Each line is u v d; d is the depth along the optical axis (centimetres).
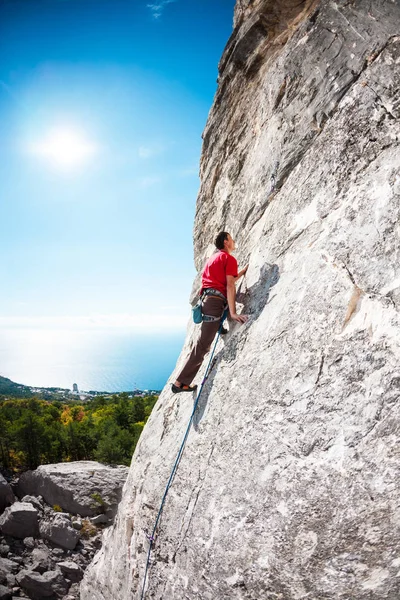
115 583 499
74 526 940
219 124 687
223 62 667
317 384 291
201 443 392
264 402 326
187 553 338
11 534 862
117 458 1794
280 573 261
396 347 255
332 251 332
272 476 290
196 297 703
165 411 579
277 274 400
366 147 341
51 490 1074
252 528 288
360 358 272
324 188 377
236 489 315
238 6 644
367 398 259
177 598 331
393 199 295
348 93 380
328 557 244
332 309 307
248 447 322
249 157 560
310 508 260
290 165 445
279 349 339
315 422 280
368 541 233
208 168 722
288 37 530
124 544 507
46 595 691
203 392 441
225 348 438
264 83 542
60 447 2000
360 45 379
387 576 224
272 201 477
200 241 748
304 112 433
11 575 731
